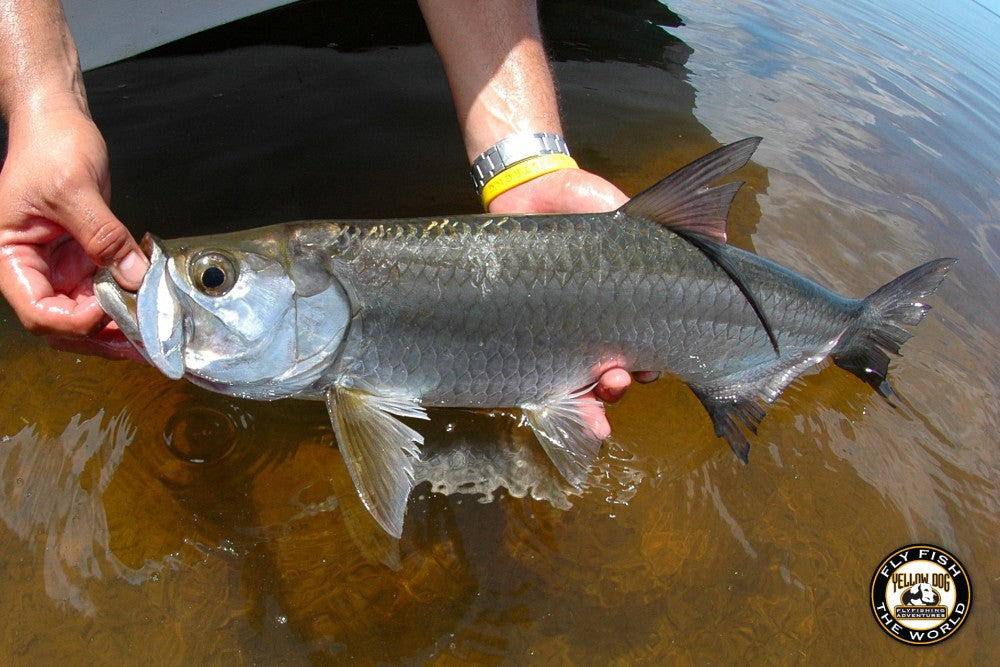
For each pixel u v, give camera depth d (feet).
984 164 2.76
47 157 1.25
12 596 1.32
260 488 1.50
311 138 2.31
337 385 1.47
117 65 2.41
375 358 1.46
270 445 1.56
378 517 1.36
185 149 2.18
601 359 1.56
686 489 1.62
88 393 1.58
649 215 1.54
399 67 2.73
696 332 1.59
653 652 1.38
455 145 2.37
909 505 1.63
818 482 1.66
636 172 2.38
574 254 1.50
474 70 1.86
